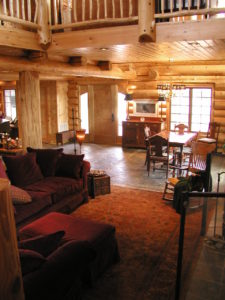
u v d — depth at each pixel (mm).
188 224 4020
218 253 3379
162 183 6344
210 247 3498
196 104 9172
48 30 4801
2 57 4816
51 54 5629
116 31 4344
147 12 3982
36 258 2197
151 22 4020
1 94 12430
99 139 10844
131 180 6562
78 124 11102
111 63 7684
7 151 6895
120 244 3914
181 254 2607
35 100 5566
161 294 2982
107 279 3217
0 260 875
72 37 4699
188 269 3127
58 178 5055
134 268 3410
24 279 2041
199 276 3020
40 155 5238
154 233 4191
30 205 4027
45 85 10617
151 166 7613
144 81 9609
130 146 9914
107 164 7895
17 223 3756
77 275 2373
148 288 3076
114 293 3004
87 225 3412
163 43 4281
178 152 7082
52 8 5383
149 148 6871
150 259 3578
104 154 9055
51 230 3275
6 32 4270
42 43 4793
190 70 8781
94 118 10750
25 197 3994
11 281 918
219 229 3787
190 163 6238
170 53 5734
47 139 11102
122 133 9938
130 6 4148
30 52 5258
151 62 9164
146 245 3883
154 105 9688
